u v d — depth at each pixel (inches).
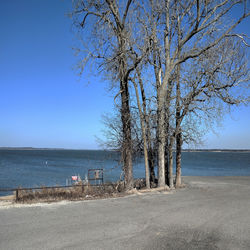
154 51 530.3
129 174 518.3
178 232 235.9
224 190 505.4
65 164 2012.8
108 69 522.0
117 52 511.8
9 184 872.3
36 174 1211.9
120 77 521.0
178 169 569.6
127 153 523.5
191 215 297.1
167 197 415.2
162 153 526.0
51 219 273.7
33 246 199.9
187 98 498.3
